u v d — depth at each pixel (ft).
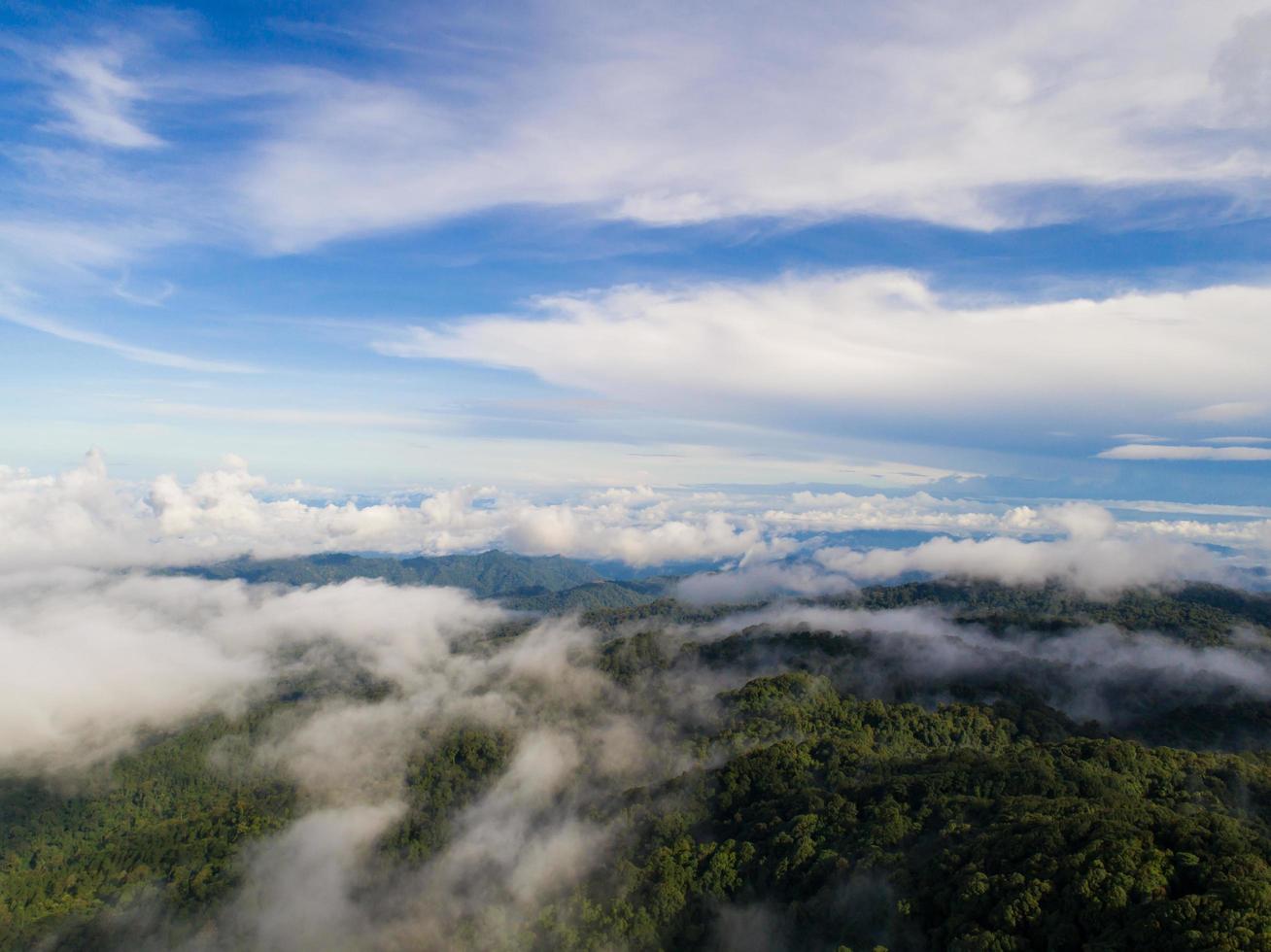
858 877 316.81
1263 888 214.07
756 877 366.02
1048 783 353.51
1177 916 211.82
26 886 612.29
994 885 260.21
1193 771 384.27
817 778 461.78
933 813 349.82
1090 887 237.04
